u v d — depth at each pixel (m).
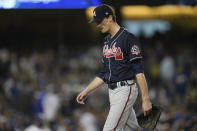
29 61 56.97
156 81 50.00
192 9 51.97
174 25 62.22
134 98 16.34
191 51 62.12
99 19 16.16
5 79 51.59
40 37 65.69
